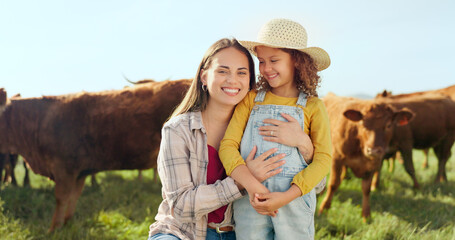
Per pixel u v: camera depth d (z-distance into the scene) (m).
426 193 6.79
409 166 7.43
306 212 2.11
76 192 5.39
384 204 6.21
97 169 5.39
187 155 2.14
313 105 2.26
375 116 5.66
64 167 5.16
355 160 5.80
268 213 2.02
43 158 5.28
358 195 6.71
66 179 5.16
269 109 2.23
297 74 2.32
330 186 5.84
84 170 5.33
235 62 2.13
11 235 4.68
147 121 5.19
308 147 2.14
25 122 5.34
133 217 5.62
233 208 2.20
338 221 5.15
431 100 8.55
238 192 2.02
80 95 5.36
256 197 1.97
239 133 2.24
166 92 5.21
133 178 8.38
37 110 5.33
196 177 2.13
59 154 5.14
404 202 6.24
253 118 2.24
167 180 2.11
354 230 5.00
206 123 2.31
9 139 5.48
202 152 2.17
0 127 5.42
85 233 4.87
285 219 2.08
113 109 5.20
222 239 2.23
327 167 2.13
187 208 2.02
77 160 5.19
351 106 6.36
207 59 2.21
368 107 5.83
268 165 2.05
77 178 5.39
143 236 4.89
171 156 2.11
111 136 5.20
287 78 2.27
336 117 6.84
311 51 2.26
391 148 7.48
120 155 5.29
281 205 1.98
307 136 2.14
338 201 6.21
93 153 5.26
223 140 2.21
